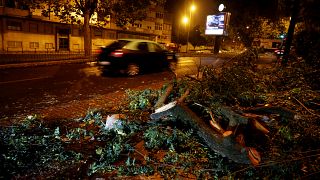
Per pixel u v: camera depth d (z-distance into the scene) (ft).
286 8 41.60
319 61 32.83
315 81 28.58
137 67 41.42
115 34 112.57
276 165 11.89
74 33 93.61
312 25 41.70
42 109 21.47
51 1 62.59
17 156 12.73
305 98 22.18
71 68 48.62
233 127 15.30
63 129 17.15
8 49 75.51
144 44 42.45
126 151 14.08
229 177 11.27
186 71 50.75
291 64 34.50
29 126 17.13
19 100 23.93
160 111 16.89
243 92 21.70
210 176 11.82
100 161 12.99
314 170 11.60
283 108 18.12
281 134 14.96
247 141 14.87
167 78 40.78
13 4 74.69
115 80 36.99
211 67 25.93
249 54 32.99
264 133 15.28
